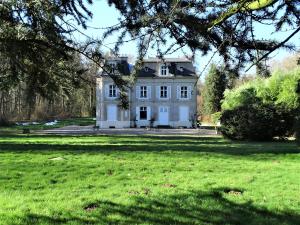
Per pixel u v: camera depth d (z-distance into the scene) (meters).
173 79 57.44
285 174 12.53
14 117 59.94
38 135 32.97
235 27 4.99
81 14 7.27
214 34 5.16
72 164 13.84
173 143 24.27
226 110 30.41
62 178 11.54
